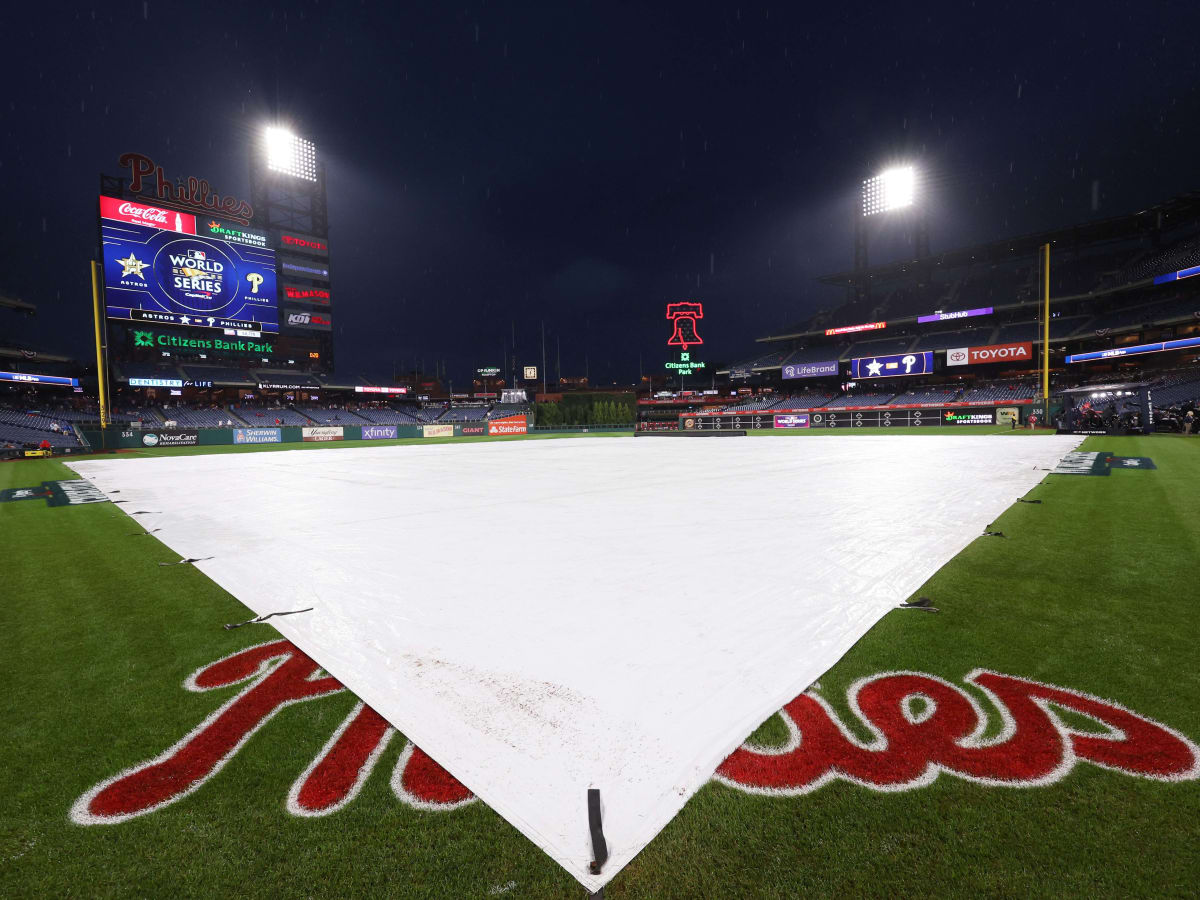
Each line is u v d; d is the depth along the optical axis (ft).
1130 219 166.71
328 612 15.24
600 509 31.04
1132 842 6.77
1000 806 7.43
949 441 94.84
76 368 168.76
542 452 89.56
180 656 12.75
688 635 13.04
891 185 209.67
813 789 7.82
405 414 234.79
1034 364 183.32
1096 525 23.86
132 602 16.63
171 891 6.47
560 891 6.31
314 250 207.62
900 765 8.30
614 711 9.80
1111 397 136.67
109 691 11.16
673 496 35.58
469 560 20.39
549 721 9.54
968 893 6.14
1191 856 6.54
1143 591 15.35
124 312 148.87
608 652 12.20
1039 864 6.50
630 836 7.00
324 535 25.66
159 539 25.88
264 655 12.72
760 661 11.62
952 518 26.43
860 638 12.72
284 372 208.13
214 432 145.59
